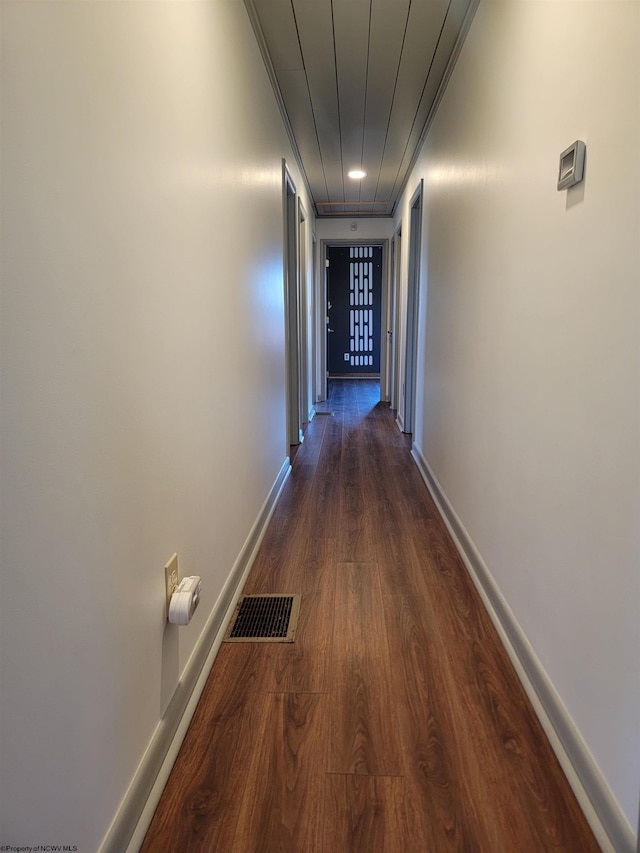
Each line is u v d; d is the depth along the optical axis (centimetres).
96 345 90
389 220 657
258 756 128
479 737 133
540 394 143
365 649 170
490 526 195
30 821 72
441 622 186
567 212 125
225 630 181
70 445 82
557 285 131
